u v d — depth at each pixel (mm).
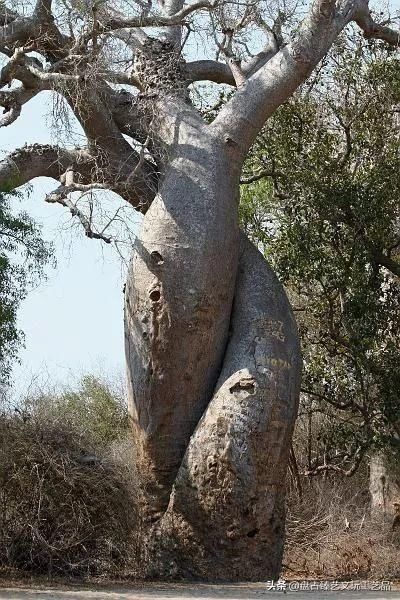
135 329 16625
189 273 16406
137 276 16625
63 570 15164
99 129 17953
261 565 15555
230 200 17031
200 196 16797
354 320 19781
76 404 27438
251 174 21188
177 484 15695
